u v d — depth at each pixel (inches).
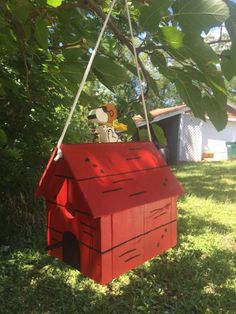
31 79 94.1
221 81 44.4
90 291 129.3
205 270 146.3
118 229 43.6
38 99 142.5
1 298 123.3
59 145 43.7
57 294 126.4
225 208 259.8
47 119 171.6
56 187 46.8
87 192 41.1
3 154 149.5
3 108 155.5
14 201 191.8
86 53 63.4
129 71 61.5
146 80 57.1
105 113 52.9
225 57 43.9
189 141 642.8
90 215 41.2
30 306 119.6
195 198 294.8
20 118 163.9
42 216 197.3
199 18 39.3
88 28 69.2
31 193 191.0
